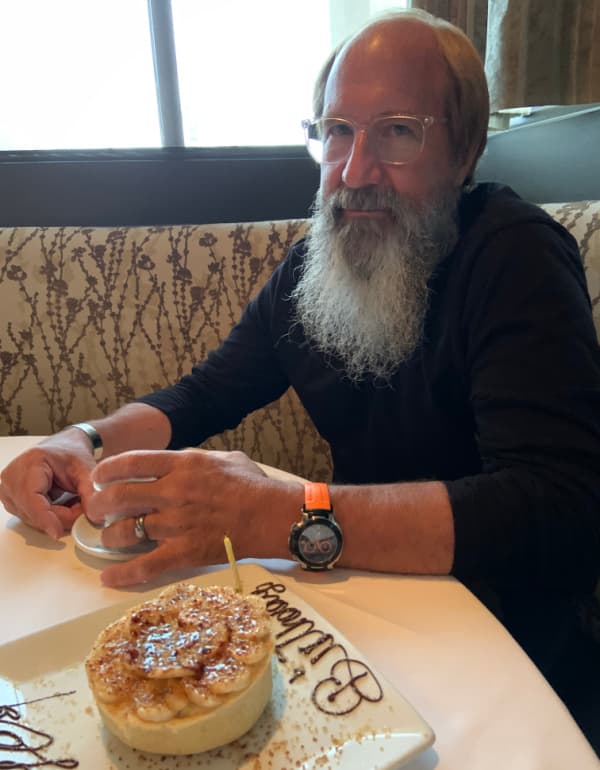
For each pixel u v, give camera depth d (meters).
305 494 0.62
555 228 0.85
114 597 0.57
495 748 0.38
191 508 0.61
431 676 0.45
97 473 0.65
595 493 0.65
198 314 1.54
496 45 1.31
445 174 0.94
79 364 1.58
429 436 0.94
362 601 0.55
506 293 0.78
